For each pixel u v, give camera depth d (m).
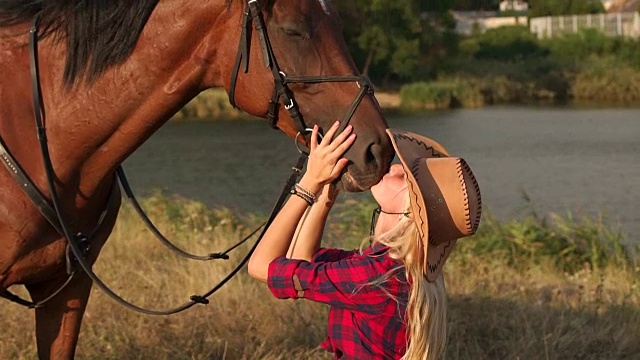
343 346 3.40
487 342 5.95
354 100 3.38
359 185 3.33
